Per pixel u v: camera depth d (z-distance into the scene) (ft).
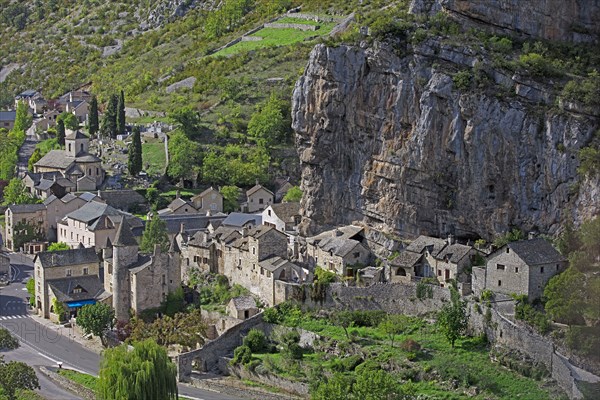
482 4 651.66
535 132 594.24
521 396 509.76
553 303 538.47
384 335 593.42
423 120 629.51
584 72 620.49
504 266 570.05
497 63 614.75
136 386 529.86
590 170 573.33
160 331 651.25
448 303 593.42
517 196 602.85
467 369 536.01
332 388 507.71
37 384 566.77
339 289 633.20
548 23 650.84
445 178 627.87
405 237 652.48
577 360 515.09
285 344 609.42
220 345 626.23
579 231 570.87
